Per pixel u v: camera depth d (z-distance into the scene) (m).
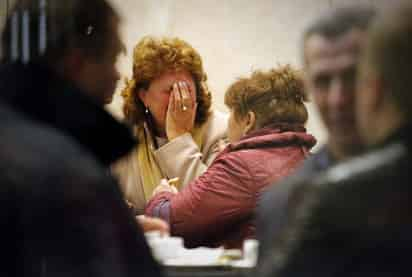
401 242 2.04
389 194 2.06
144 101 4.08
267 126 3.24
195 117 4.14
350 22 2.33
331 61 2.30
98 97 2.47
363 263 2.06
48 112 2.31
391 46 2.18
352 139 2.23
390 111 2.18
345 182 2.08
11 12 2.49
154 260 2.26
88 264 2.07
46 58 2.40
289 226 2.16
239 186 3.18
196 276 2.62
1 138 2.13
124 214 2.20
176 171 3.91
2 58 2.42
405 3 2.20
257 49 4.11
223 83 4.27
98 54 2.47
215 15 4.29
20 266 2.08
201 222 3.20
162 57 4.07
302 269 2.09
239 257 2.75
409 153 2.09
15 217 2.08
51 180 2.09
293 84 3.26
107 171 2.30
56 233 2.07
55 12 2.45
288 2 3.88
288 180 2.34
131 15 4.22
